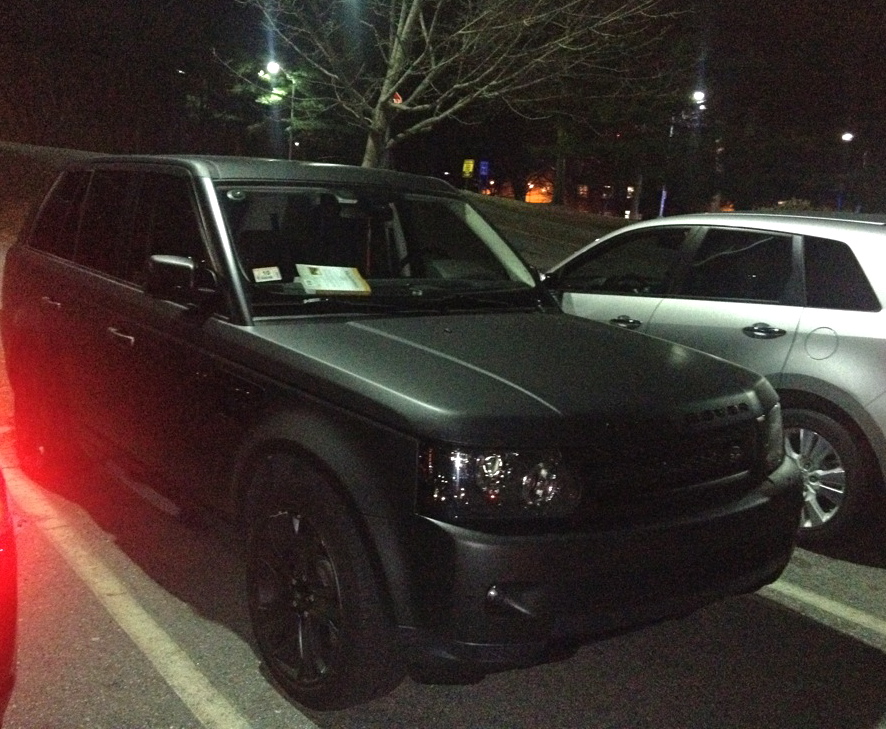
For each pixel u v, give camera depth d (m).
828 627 4.45
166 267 4.02
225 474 3.89
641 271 6.37
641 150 43.75
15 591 2.80
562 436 3.13
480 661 3.02
